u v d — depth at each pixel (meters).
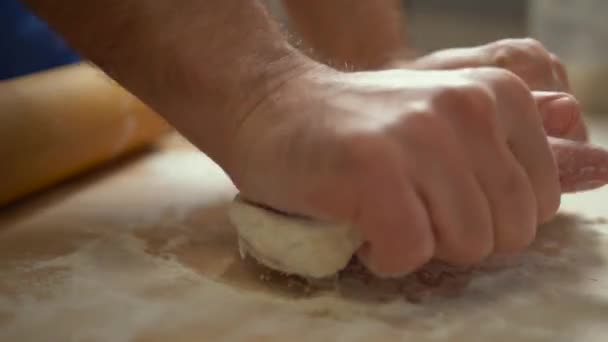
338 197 0.41
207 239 0.52
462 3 1.06
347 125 0.41
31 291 0.46
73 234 0.53
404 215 0.40
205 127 0.46
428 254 0.41
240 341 0.41
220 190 0.61
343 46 0.67
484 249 0.43
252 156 0.44
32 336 0.41
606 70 0.91
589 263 0.48
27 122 0.56
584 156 0.47
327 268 0.44
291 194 0.42
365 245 0.42
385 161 0.40
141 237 0.52
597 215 0.54
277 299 0.44
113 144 0.65
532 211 0.44
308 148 0.42
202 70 0.45
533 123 0.44
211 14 0.45
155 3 0.45
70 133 0.60
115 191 0.61
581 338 0.41
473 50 0.60
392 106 0.42
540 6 0.92
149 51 0.45
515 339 0.41
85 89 0.62
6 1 0.74
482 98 0.42
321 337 0.41
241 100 0.44
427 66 0.60
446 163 0.41
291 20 0.70
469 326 0.42
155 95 0.47
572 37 0.92
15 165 0.56
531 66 0.59
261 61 0.45
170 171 0.66
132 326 0.42
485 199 0.42
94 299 0.45
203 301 0.44
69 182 0.63
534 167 0.44
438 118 0.41
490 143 0.42
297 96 0.44
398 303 0.44
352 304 0.44
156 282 0.46
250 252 0.46
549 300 0.44
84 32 0.46
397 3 0.71
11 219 0.56
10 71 0.76
